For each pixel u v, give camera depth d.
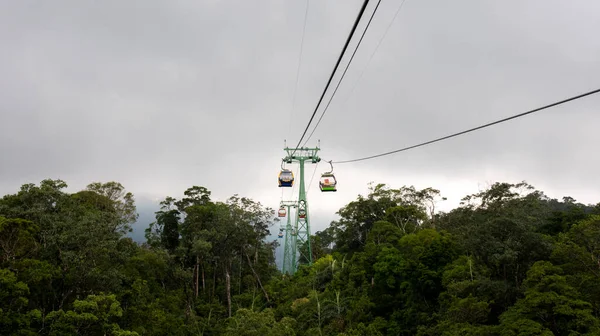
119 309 29.28
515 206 40.09
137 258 41.75
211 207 57.31
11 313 25.78
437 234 40.34
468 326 26.03
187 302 50.00
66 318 26.78
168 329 40.62
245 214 57.69
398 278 39.84
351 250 64.88
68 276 31.30
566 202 62.62
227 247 55.50
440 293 33.84
